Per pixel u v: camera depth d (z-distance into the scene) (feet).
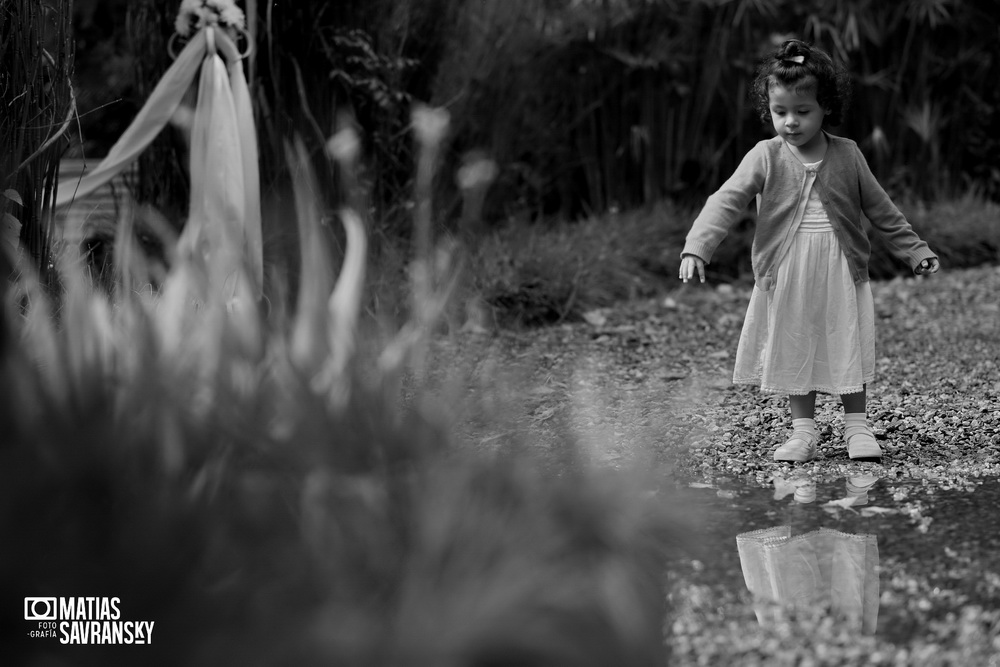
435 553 5.99
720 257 27.17
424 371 8.19
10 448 5.94
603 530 6.70
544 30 27.25
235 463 6.39
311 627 5.53
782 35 30.01
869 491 11.08
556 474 7.30
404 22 22.62
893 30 31.40
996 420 13.80
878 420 14.05
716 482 11.51
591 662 5.91
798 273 12.37
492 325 20.26
